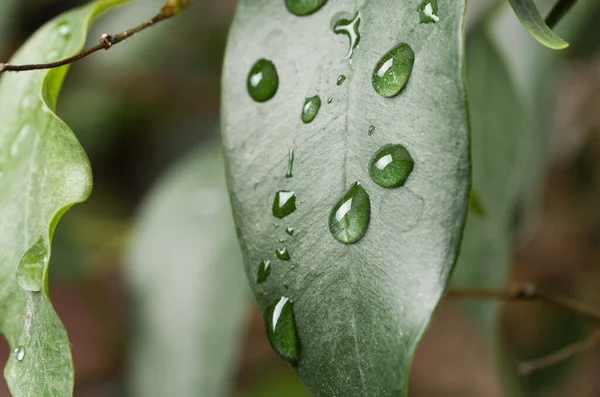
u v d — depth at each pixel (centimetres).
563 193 54
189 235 36
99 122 64
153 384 35
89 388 66
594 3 34
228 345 34
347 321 18
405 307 18
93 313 60
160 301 36
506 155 30
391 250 18
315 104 19
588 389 50
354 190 18
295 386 59
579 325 38
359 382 18
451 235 17
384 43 18
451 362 70
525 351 39
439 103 18
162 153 71
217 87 60
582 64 46
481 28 30
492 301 29
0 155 20
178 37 52
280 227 19
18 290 20
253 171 19
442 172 18
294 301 18
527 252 57
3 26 55
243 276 34
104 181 74
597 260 54
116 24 49
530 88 33
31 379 19
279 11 20
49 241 18
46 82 20
